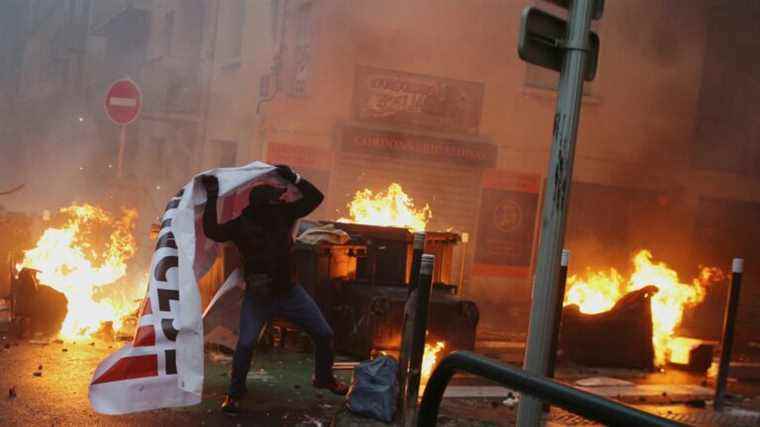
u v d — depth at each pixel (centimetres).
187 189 746
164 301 664
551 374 916
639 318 1214
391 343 1034
